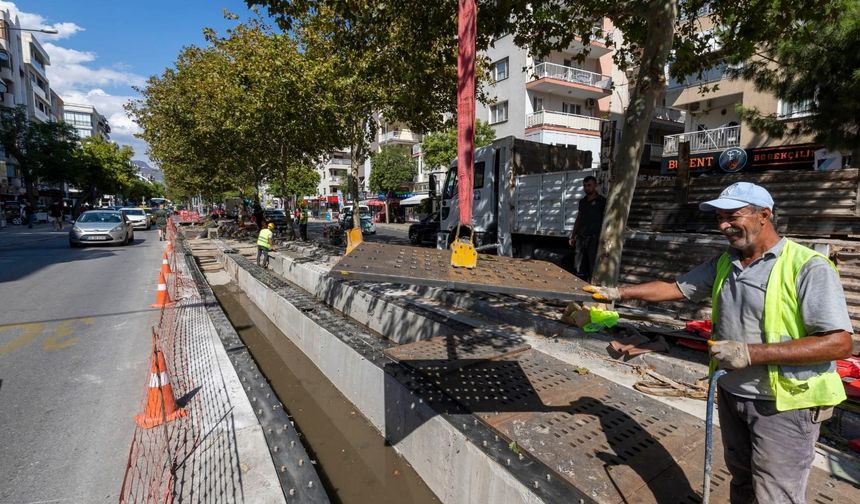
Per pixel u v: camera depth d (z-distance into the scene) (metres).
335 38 8.20
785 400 1.68
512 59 26.00
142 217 30.91
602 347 4.96
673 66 7.76
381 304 7.42
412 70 8.64
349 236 2.59
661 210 7.34
